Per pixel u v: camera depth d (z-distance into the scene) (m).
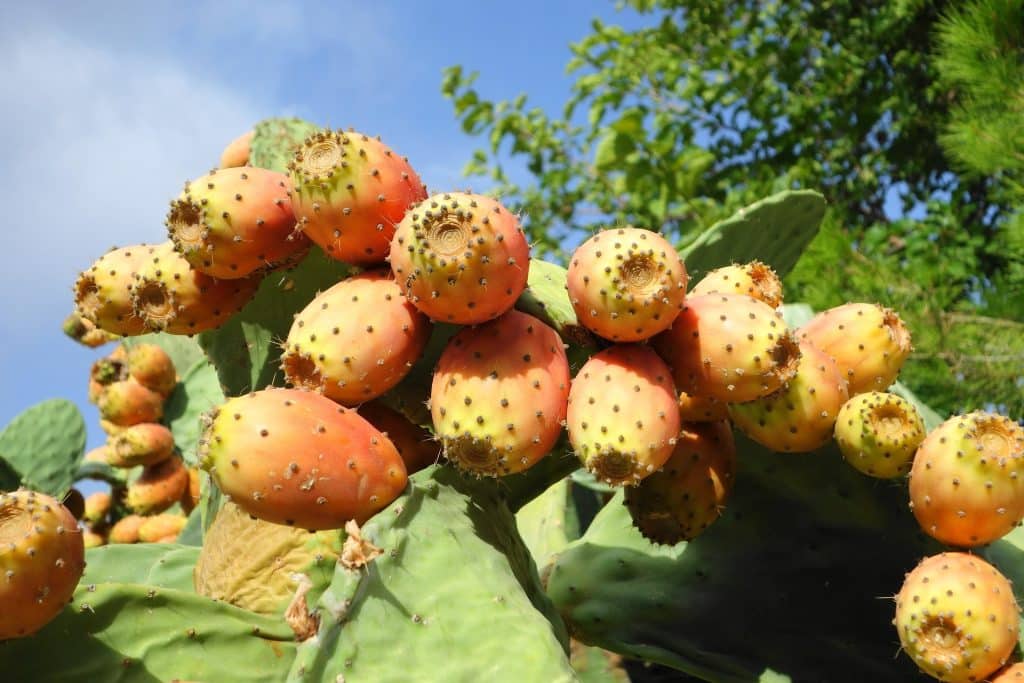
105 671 0.53
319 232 0.54
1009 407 1.84
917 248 2.39
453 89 2.90
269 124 0.79
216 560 0.62
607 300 0.52
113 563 0.71
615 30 2.98
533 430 0.51
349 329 0.52
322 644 0.49
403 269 0.51
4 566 0.46
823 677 0.68
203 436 0.51
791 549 0.69
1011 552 0.63
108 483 1.31
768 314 0.54
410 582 0.51
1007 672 0.53
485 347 0.52
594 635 0.71
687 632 0.70
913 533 0.65
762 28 3.15
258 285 0.60
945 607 0.53
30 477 1.05
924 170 2.90
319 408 0.51
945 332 1.86
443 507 0.55
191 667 0.55
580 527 0.93
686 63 3.06
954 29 1.86
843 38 3.06
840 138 2.96
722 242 0.79
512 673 0.50
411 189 0.54
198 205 0.54
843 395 0.60
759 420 0.60
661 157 2.43
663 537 0.63
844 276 2.00
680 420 0.57
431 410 0.53
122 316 0.60
